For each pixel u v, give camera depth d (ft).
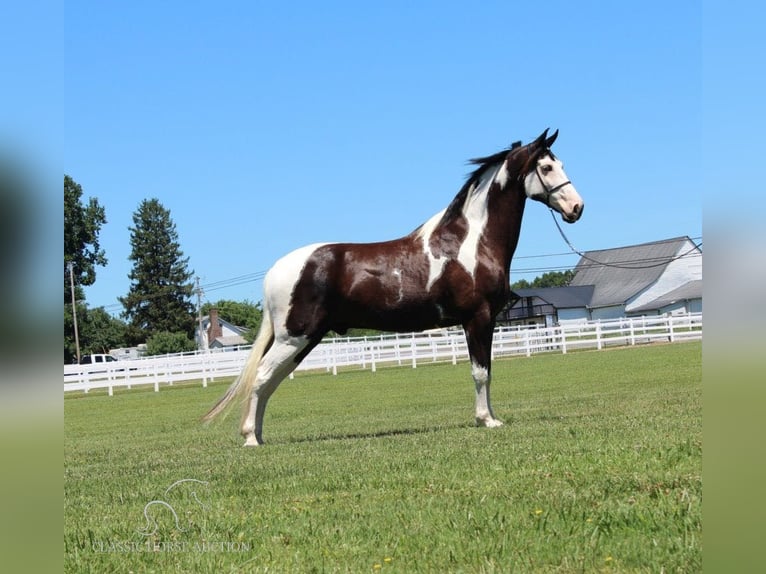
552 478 21.40
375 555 15.43
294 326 37.47
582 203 36.76
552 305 276.82
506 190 37.60
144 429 55.52
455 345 115.96
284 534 17.66
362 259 37.63
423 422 44.01
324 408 62.59
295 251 38.29
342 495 21.71
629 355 105.29
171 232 328.49
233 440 41.47
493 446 28.55
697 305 265.13
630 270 290.35
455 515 17.87
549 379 76.13
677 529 15.11
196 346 285.84
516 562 14.08
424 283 37.22
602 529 15.65
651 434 28.09
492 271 37.32
